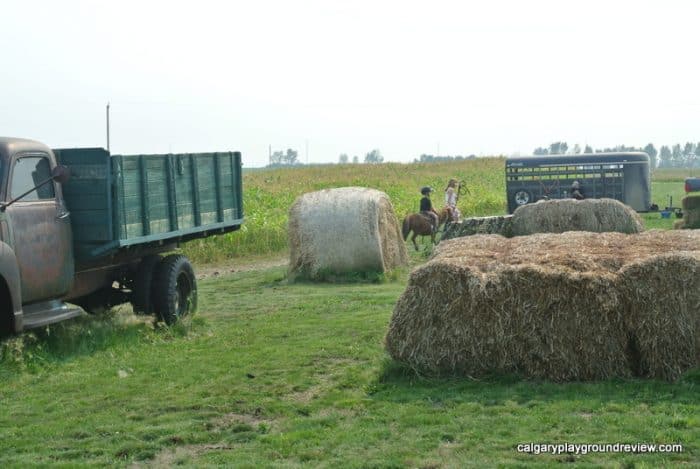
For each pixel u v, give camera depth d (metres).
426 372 9.30
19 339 10.09
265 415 8.14
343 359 10.43
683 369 8.80
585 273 8.99
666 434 7.04
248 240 26.56
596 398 8.25
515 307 9.07
